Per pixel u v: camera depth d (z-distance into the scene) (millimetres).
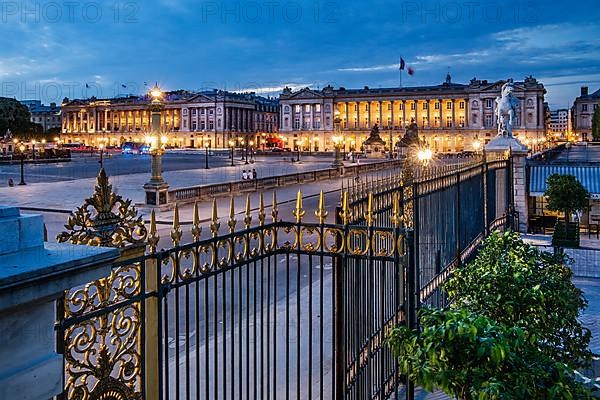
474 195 17812
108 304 4051
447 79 166125
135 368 4297
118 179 58219
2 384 2895
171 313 12820
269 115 194375
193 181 56500
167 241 24891
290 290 15383
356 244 7359
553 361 5129
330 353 10438
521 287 7836
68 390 3770
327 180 60562
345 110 168750
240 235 5430
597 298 17266
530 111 143625
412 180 9648
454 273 8562
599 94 179625
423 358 5098
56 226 29438
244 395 8328
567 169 33438
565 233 25016
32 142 103938
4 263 2959
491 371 4820
